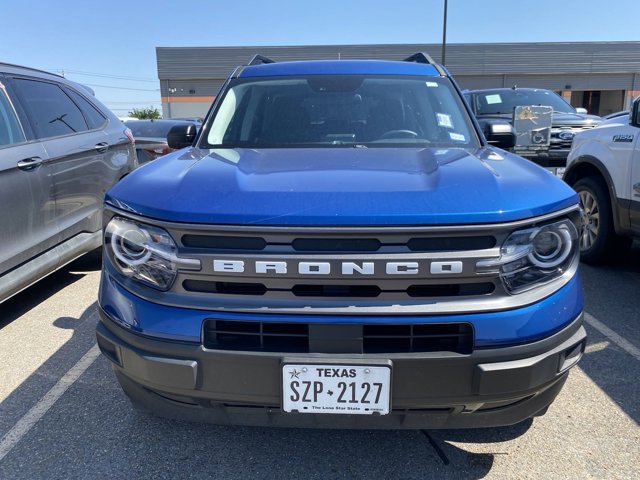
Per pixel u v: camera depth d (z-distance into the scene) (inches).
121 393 113.4
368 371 69.6
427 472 88.2
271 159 94.7
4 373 122.5
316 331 70.0
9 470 89.4
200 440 97.1
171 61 1620.3
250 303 70.9
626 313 154.6
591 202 198.8
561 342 74.6
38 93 165.3
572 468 88.4
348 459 91.6
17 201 142.2
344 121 120.0
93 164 180.4
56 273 197.8
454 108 124.6
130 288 76.5
